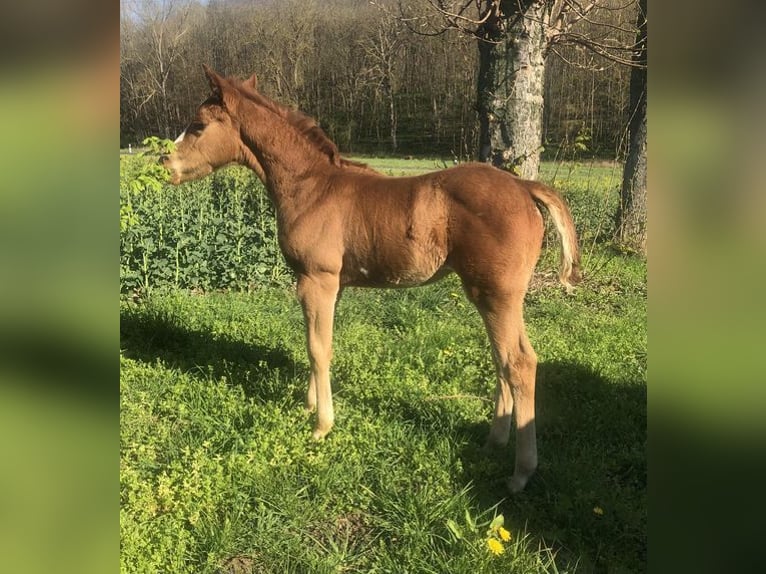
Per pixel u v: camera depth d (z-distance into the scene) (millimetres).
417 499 3164
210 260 7395
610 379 4574
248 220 7887
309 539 3020
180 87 38562
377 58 33656
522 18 6793
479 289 3266
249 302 6602
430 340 5332
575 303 6727
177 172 4086
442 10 6484
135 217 5625
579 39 7480
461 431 3920
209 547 2887
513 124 7070
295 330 5715
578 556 2889
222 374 4727
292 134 3777
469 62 20375
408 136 36750
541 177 9789
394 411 4078
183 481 3277
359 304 6414
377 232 3471
